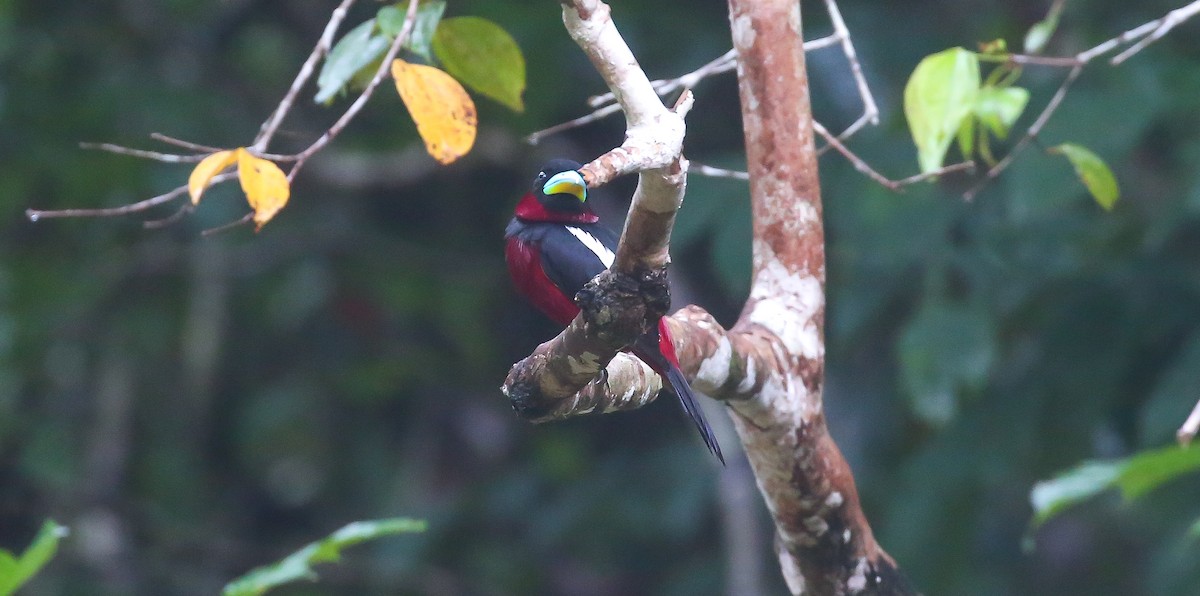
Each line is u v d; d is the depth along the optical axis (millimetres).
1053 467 10219
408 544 13016
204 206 11695
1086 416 10109
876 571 6078
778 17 5965
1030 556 11680
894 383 11453
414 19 5715
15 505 12922
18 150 11562
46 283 12141
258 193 4895
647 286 4539
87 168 11617
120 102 11711
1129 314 10055
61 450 12656
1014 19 11133
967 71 5941
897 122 9953
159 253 12789
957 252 9695
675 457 12594
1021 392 10297
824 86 10711
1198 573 9797
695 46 11078
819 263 6008
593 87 11883
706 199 10180
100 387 12984
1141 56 9352
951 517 10250
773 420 5691
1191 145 9211
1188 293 9945
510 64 6250
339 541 5711
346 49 5938
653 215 4293
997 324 9820
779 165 5977
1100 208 9969
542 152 12453
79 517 12844
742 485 12039
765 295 5945
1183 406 8984
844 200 10000
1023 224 9758
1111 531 11852
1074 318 10188
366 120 12445
